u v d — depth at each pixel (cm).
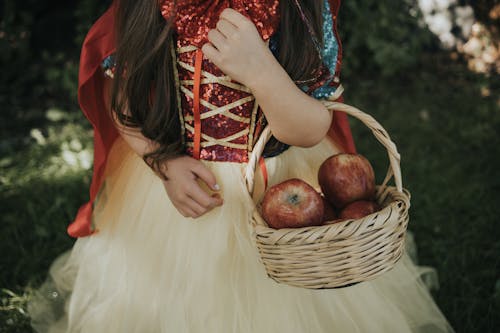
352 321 173
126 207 183
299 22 154
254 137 165
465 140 360
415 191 298
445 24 492
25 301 225
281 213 143
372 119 151
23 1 497
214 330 163
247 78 142
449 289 226
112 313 180
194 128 162
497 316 209
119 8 160
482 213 278
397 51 468
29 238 268
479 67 473
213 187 162
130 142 173
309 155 183
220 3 149
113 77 167
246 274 166
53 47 499
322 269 136
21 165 344
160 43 149
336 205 161
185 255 168
